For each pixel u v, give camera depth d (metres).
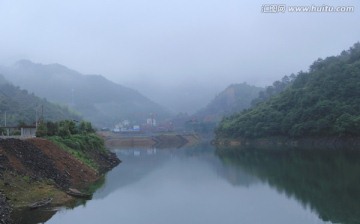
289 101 159.00
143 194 49.59
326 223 33.31
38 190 39.81
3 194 35.19
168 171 76.31
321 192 47.06
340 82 136.38
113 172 75.50
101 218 35.91
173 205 42.25
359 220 33.88
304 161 82.44
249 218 36.06
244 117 179.25
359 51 166.38
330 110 123.12
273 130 151.75
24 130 71.94
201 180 62.25
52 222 33.53
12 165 41.94
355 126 107.88
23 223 32.12
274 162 85.06
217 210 39.75
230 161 93.88
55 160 54.66
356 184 50.75
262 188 52.53
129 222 34.75
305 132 130.25
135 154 136.62
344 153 94.12
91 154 80.06
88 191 50.50
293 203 41.91
